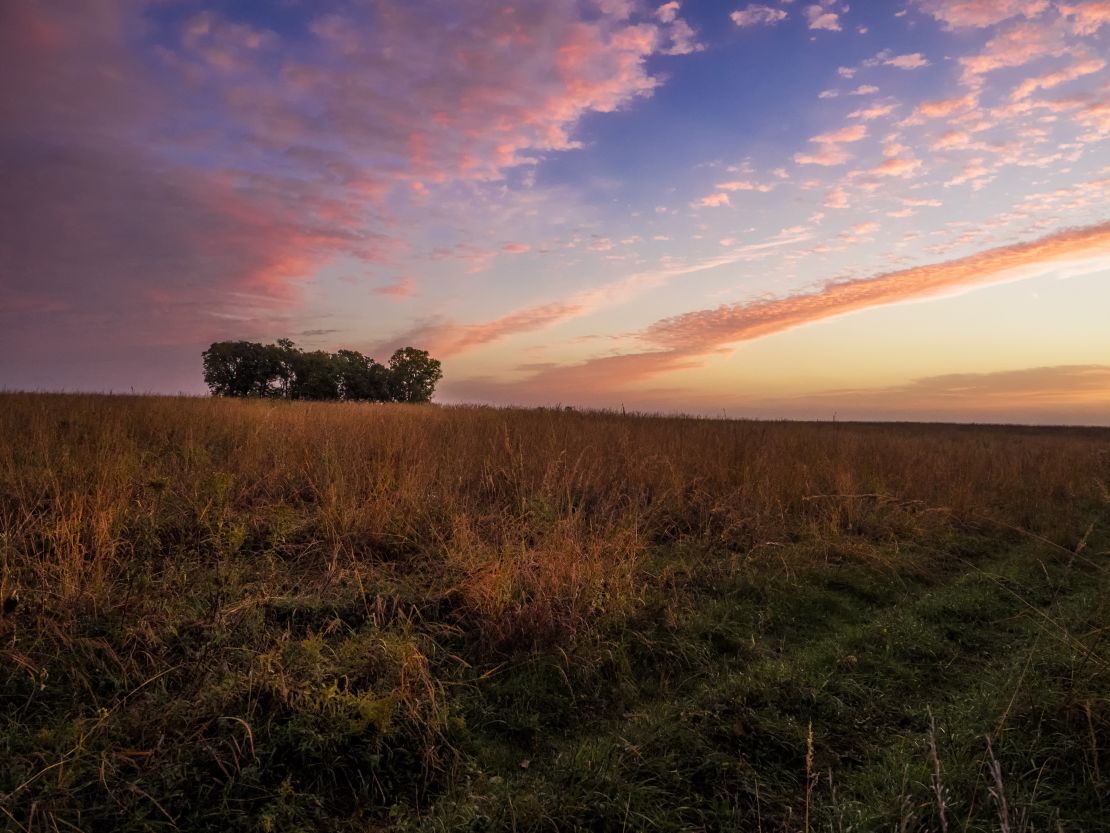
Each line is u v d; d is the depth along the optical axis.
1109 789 3.50
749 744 3.95
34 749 3.33
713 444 12.09
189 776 3.28
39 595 4.49
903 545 8.55
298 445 8.99
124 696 3.87
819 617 6.25
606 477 9.44
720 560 7.29
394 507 7.02
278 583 5.36
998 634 5.93
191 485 7.09
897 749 3.92
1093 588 7.02
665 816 3.30
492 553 6.16
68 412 11.02
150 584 4.98
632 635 5.30
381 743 3.64
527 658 4.84
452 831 3.12
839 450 12.72
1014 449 16.55
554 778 3.55
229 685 3.85
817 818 3.36
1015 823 3.16
